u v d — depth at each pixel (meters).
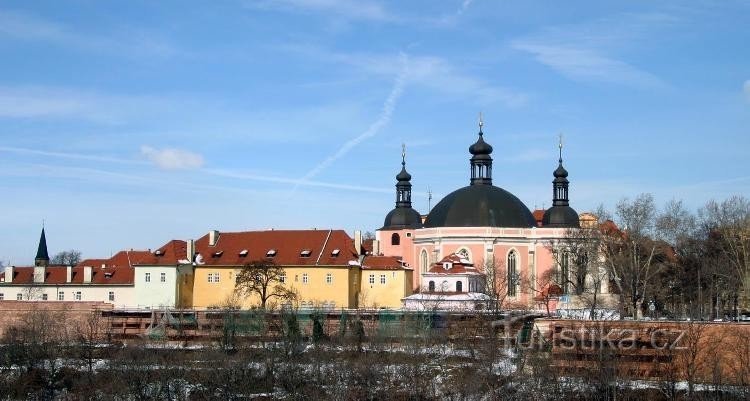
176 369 158.25
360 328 194.50
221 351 173.75
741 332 157.75
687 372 148.00
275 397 150.38
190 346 198.12
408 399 148.00
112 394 151.00
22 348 175.00
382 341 188.50
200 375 156.50
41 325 199.00
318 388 154.62
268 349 175.12
